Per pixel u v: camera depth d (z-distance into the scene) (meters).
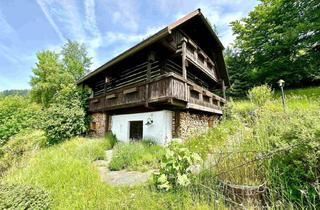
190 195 3.07
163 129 7.38
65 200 3.32
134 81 9.72
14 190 3.01
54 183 3.96
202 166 3.75
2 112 11.88
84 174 4.40
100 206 3.12
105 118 10.65
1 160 6.81
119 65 9.81
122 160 5.61
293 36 15.56
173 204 2.92
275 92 16.16
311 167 2.46
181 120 8.20
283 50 17.06
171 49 7.78
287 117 3.86
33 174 4.44
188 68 10.27
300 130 2.80
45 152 7.11
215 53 12.85
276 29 17.58
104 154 6.79
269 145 3.16
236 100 17.91
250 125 4.68
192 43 9.05
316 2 15.39
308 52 15.88
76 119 10.62
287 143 2.82
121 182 4.33
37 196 3.02
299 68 15.88
